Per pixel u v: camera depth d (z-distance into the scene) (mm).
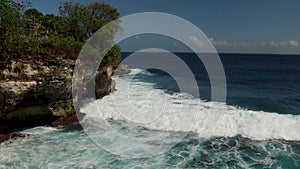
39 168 11258
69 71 16469
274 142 14234
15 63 14000
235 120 16703
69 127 16172
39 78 14875
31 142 13859
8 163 11586
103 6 25859
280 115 17766
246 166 11836
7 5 14086
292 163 12102
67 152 12797
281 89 33719
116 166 11570
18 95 14453
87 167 11438
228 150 13375
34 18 19469
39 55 14773
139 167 11539
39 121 16484
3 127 14945
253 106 23625
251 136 14914
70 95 17750
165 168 11523
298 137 14648
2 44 13797
